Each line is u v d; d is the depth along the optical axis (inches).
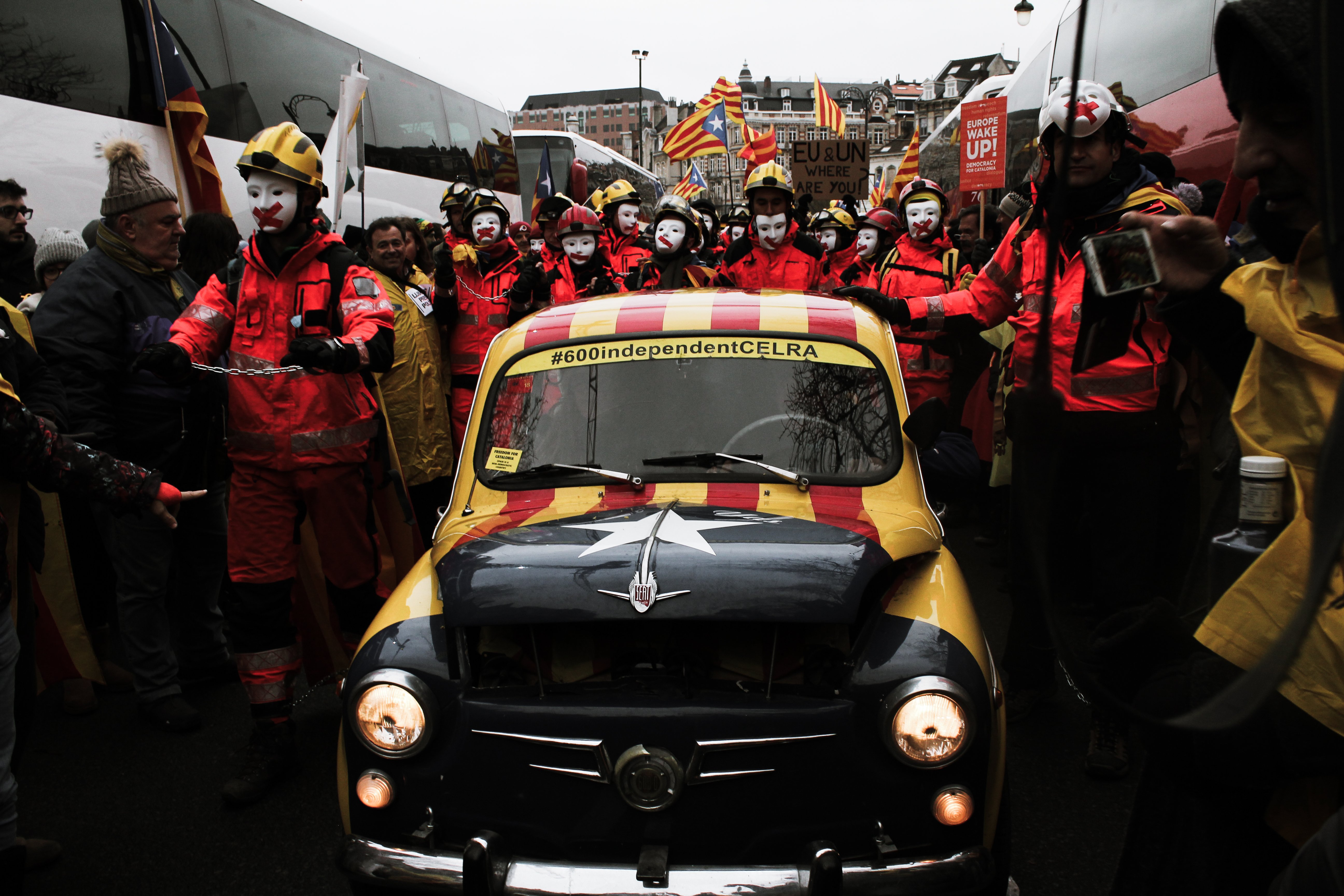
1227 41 51.0
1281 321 53.3
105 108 280.7
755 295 145.6
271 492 143.7
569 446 126.0
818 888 84.0
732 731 89.4
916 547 106.7
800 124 6141.7
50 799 143.6
